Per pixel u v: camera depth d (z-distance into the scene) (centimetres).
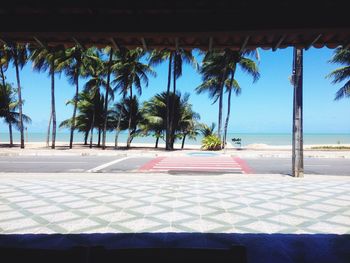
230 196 870
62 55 2700
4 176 1244
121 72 2894
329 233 574
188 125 3075
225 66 2747
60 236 556
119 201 809
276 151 2617
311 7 369
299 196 873
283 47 457
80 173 1354
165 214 689
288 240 539
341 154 2334
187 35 396
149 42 452
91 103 3375
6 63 2903
